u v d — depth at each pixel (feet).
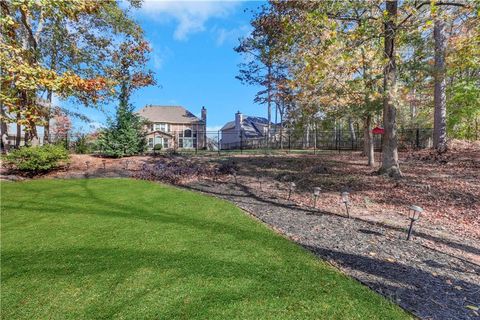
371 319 7.76
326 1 21.74
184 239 13.89
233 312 8.06
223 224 16.22
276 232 15.01
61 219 17.74
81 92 33.86
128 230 15.40
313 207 20.38
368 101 31.17
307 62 23.00
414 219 14.03
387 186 25.48
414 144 54.80
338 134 70.54
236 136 139.54
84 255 12.24
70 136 65.36
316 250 12.68
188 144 121.60
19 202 22.17
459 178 26.86
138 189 27.17
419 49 26.58
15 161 34.53
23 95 27.71
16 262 11.68
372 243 13.55
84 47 49.73
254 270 10.57
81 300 8.95
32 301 8.95
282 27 28.50
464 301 8.84
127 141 47.01
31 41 37.52
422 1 22.97
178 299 8.79
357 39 22.16
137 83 63.62
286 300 8.63
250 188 27.58
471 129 56.85
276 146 92.68
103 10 45.73
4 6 23.80
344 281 9.80
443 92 44.14
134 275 10.38
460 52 29.99
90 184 29.78
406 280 10.09
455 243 13.79
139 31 55.42
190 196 23.99
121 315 8.13
